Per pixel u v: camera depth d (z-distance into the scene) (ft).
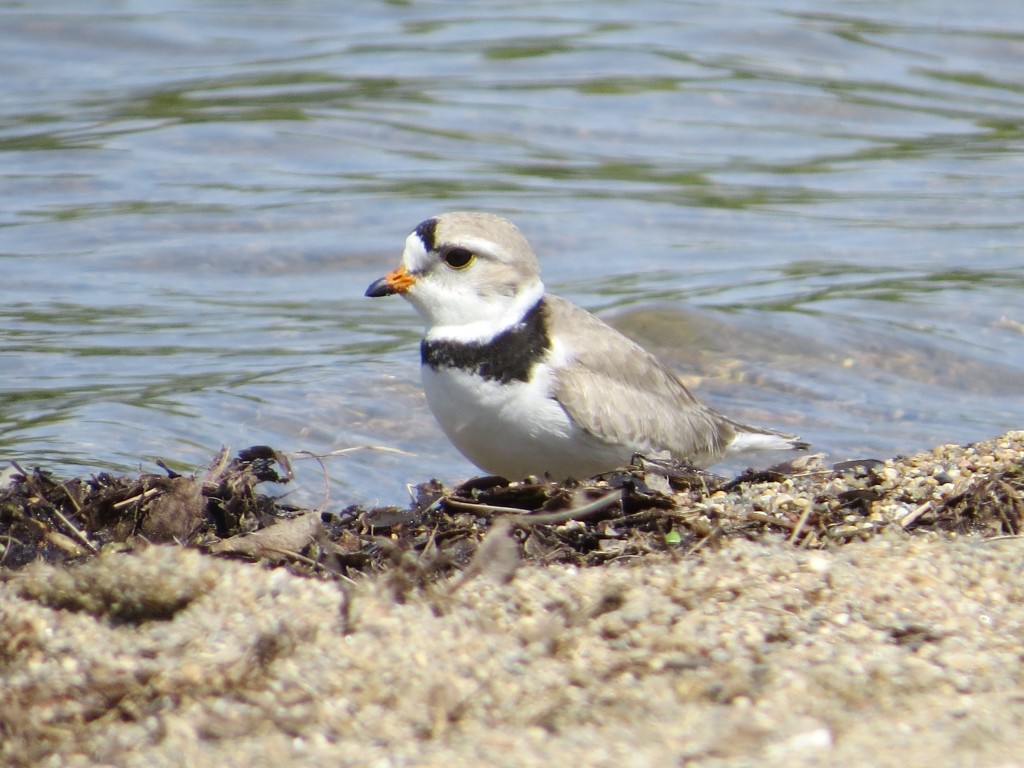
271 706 19.21
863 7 100.37
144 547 24.14
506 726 18.78
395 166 72.28
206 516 27.22
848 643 21.35
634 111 80.69
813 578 23.65
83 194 66.39
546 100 81.71
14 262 58.08
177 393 43.57
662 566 24.27
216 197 66.44
